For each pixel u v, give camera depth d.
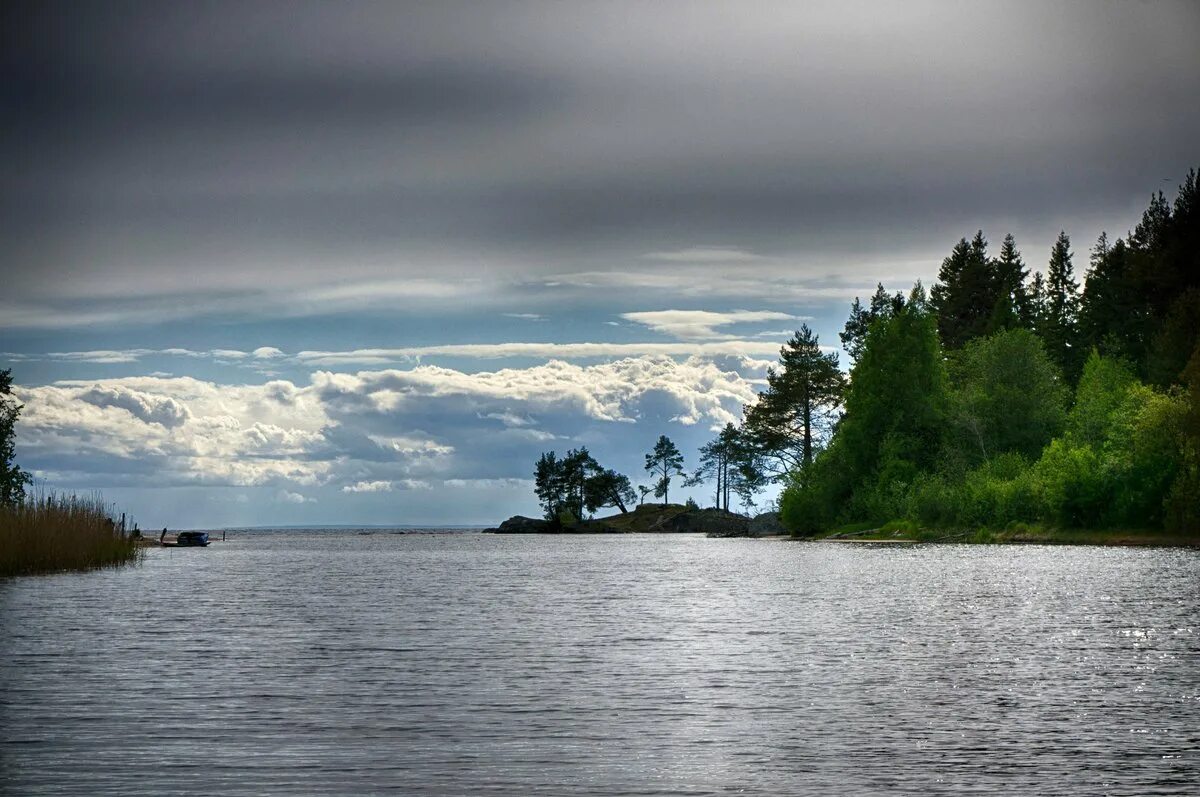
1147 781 19.81
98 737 22.97
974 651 34.06
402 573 86.06
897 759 21.25
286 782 19.83
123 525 87.81
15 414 105.12
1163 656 32.66
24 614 46.81
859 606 48.59
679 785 19.70
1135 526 98.56
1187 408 94.50
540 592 62.38
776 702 26.42
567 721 24.47
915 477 119.50
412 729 23.70
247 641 38.06
